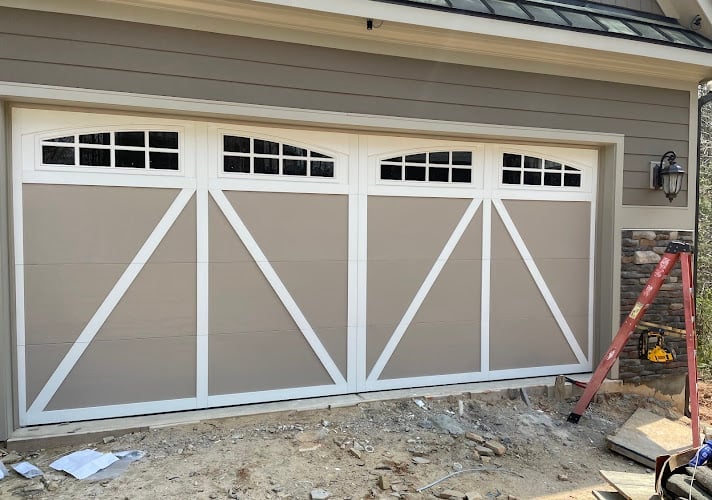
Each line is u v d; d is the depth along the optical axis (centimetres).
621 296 522
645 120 529
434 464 357
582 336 535
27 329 374
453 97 462
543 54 479
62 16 360
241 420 400
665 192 525
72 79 363
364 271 459
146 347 401
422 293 478
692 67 525
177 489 306
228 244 420
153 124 399
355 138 453
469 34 445
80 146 382
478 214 495
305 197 440
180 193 407
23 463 331
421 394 457
